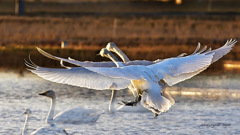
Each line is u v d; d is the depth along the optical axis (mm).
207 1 121938
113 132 21453
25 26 70125
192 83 35562
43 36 62125
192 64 14789
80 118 22125
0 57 49031
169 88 32531
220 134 21188
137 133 21281
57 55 50594
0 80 36469
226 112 25203
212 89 32125
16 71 41969
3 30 65625
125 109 24000
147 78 14336
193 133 21297
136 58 52062
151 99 14516
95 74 14742
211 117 23906
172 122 23031
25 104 27391
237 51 49844
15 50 51688
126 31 67688
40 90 32438
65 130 21594
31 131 21828
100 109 25938
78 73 14758
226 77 38656
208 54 15102
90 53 52500
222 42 58219
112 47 21609
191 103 27719
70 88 33688
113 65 19125
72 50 52375
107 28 70000
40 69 14594
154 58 52281
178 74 14672
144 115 24469
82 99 29562
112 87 14750
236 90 32188
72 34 64562
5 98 29125
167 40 59594
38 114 25000
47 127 21609
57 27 69688
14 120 23547
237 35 62188
